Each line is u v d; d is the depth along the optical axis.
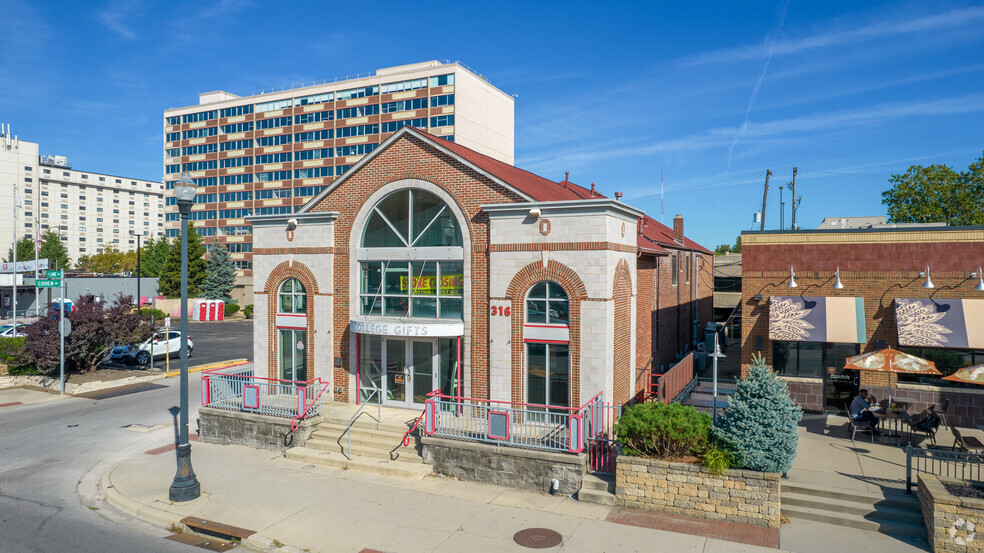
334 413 18.03
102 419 20.92
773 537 11.19
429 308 18.45
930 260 17.31
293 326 20.12
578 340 15.94
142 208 152.00
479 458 14.45
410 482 14.42
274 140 78.31
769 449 11.80
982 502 10.18
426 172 18.16
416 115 69.75
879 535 11.20
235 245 81.06
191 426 20.09
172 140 85.25
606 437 14.93
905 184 43.06
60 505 13.28
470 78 70.31
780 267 18.73
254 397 17.88
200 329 51.81
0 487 14.36
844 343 18.05
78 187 138.25
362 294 19.33
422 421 16.80
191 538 11.62
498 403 16.88
